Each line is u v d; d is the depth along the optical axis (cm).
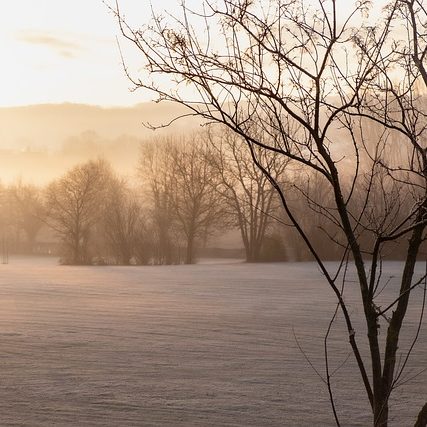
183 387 1664
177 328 2673
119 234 9706
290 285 5009
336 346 2248
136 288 4762
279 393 1609
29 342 2308
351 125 577
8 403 1502
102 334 2498
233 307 3472
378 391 582
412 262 587
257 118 549
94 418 1392
